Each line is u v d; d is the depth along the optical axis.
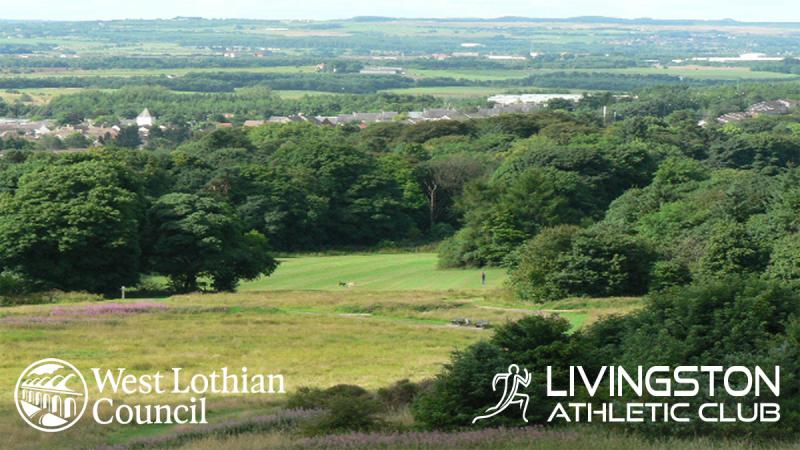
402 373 49.00
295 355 53.84
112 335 57.56
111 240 86.06
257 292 87.19
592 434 28.91
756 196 103.38
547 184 115.88
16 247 83.69
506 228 110.19
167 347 54.91
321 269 111.69
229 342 57.19
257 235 99.25
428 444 28.23
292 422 34.16
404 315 73.50
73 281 86.00
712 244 82.81
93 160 96.19
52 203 86.06
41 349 52.66
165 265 91.44
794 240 79.88
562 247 84.69
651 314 37.81
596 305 76.81
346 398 32.38
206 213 92.94
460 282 99.88
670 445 27.50
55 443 32.56
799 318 34.84
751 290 36.25
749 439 28.34
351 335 61.00
